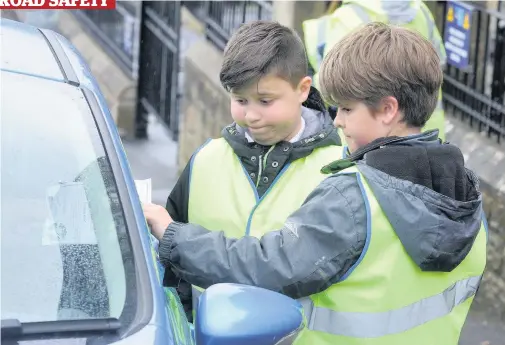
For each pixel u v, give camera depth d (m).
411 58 2.52
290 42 2.87
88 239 2.36
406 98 2.53
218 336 2.18
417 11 5.02
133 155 9.07
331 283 2.48
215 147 3.08
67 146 2.55
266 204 2.95
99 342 2.08
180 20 8.76
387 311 2.49
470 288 2.71
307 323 2.54
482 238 2.69
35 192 2.44
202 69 7.85
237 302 2.26
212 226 3.01
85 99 2.71
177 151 8.55
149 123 10.10
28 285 2.23
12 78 2.69
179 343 2.23
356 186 2.46
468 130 6.26
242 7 7.72
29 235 2.35
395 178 2.43
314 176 2.95
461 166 2.51
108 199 2.45
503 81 6.09
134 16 9.75
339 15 4.94
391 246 2.46
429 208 2.42
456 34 6.05
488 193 5.73
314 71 4.97
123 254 2.32
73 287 2.24
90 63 10.28
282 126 2.90
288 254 2.47
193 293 3.01
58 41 3.03
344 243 2.43
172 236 2.62
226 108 7.29
